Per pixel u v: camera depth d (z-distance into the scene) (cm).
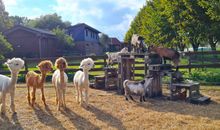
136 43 1406
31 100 1017
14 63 834
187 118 805
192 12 2273
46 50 3956
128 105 970
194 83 1066
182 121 778
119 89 1197
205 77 1449
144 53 1219
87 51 5400
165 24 2989
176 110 901
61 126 751
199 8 2214
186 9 2403
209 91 1216
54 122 784
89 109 914
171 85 1052
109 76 1277
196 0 2198
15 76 853
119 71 1191
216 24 2111
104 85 1302
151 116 828
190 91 1016
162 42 3078
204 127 724
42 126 754
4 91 845
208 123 761
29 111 891
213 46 2462
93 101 1030
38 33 3662
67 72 1708
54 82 948
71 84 1484
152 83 1095
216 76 1436
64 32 5159
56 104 978
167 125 746
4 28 4809
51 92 1238
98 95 1150
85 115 845
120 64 1184
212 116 828
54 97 1110
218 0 1805
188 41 2530
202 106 957
